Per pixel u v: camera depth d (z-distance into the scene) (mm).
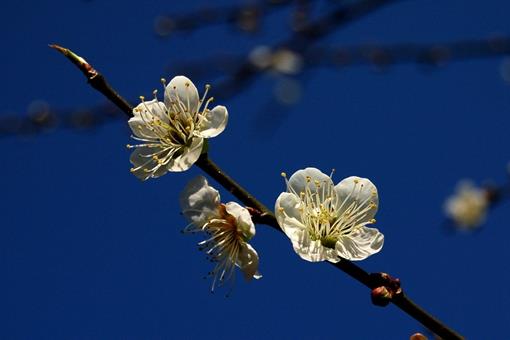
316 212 528
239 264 523
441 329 518
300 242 524
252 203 525
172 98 534
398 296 517
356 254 526
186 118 533
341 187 532
